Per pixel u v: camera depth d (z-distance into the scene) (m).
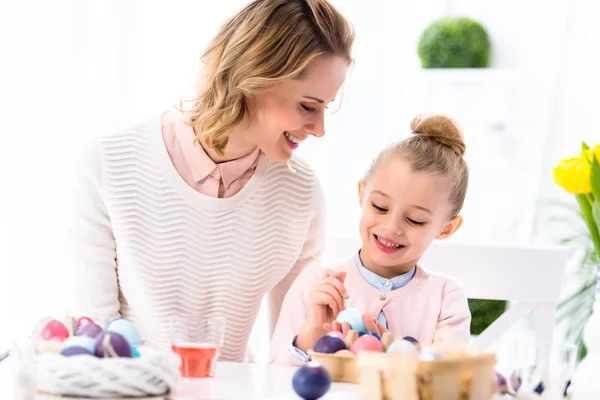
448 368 1.05
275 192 1.75
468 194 3.82
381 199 1.67
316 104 1.59
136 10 2.70
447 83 3.79
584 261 3.21
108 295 1.75
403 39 3.75
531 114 3.77
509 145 3.78
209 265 1.73
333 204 3.62
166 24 2.74
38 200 2.38
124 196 1.71
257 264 1.76
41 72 2.44
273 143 1.62
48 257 2.36
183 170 1.71
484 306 3.19
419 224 1.67
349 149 3.68
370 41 3.75
